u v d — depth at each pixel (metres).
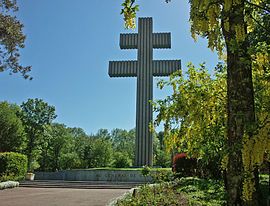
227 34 4.91
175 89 9.63
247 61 4.39
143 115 31.31
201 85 9.15
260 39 5.35
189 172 16.06
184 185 12.21
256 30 5.43
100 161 50.75
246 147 4.19
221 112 8.67
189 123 9.23
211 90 8.93
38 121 50.22
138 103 31.70
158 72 32.25
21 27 20.06
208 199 8.91
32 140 50.00
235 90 4.68
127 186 22.11
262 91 5.61
